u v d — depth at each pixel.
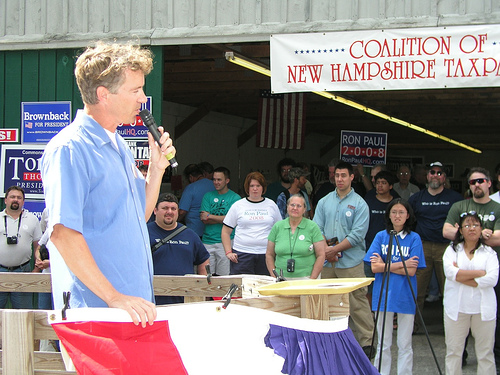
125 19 6.19
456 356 5.09
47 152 2.16
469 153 23.28
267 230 6.34
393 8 5.58
